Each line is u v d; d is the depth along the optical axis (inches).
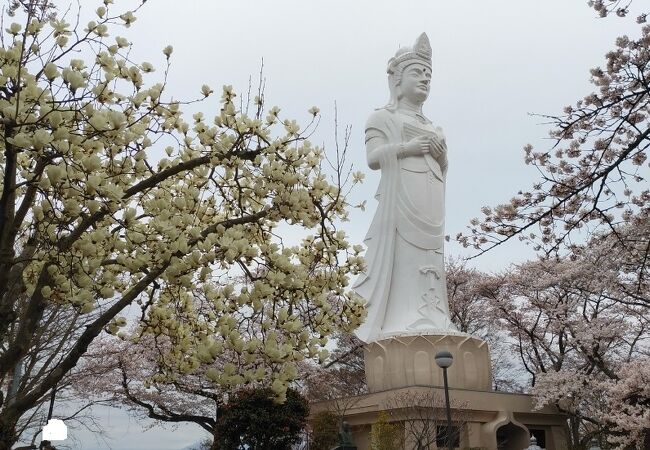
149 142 287.0
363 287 1152.8
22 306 505.0
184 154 323.9
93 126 237.0
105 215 278.4
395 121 1233.4
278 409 705.0
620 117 417.7
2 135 230.1
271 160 300.5
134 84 281.1
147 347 765.9
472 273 1536.7
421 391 925.8
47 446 612.1
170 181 335.9
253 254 270.4
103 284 275.0
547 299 1232.2
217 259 276.2
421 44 1285.7
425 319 1089.4
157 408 1083.3
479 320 1590.8
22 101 228.4
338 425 884.6
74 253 261.7
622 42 432.5
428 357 1005.2
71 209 239.9
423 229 1154.0
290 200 298.5
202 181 332.5
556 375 1062.4
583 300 1192.8
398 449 858.1
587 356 1112.2
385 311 1127.0
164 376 327.3
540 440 1133.7
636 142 386.0
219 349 255.3
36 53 261.3
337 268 312.2
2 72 235.6
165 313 313.3
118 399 1008.9
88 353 954.1
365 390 1470.2
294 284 275.6
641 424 815.7
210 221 341.7
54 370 253.1
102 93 262.1
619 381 881.5
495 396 1013.2
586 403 1099.3
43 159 243.1
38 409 854.5
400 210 1169.4
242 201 335.9
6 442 240.8
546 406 1065.5
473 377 1020.5
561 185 457.4
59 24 269.6
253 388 724.7
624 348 1309.1
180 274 254.1
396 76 1284.4
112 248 274.5
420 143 1197.1
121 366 949.2
